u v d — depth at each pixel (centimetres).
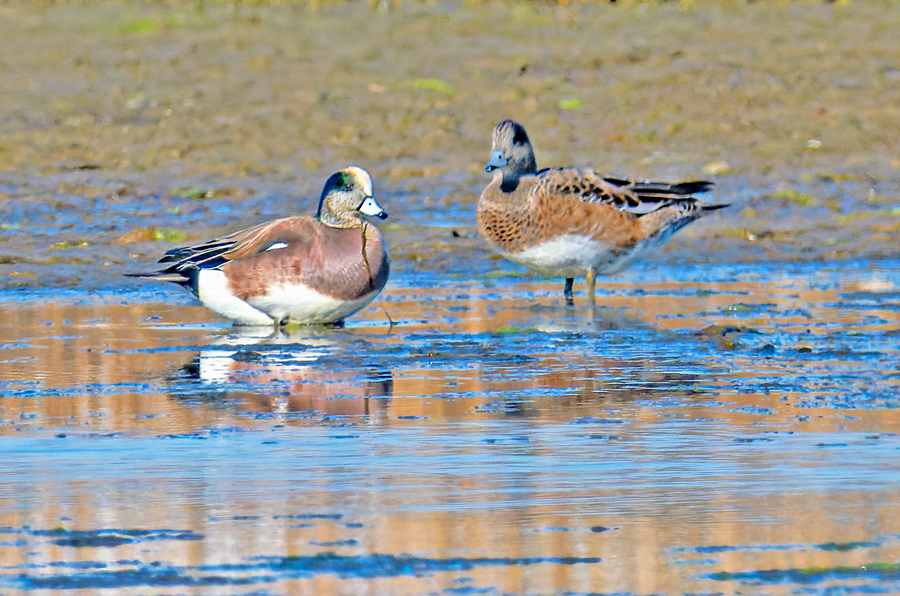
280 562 640
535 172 1471
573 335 1234
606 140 2422
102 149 2341
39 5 3509
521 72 2844
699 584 611
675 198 1447
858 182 2145
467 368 1098
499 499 734
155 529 688
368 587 608
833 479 766
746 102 2627
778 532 677
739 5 3528
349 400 984
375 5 3478
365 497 740
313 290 1261
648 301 1414
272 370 1091
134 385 1036
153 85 2766
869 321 1288
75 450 840
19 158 2277
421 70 2861
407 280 1553
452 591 603
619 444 848
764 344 1181
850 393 991
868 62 2914
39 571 630
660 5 3516
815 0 3591
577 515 707
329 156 2314
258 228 1298
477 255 1686
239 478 776
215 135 2433
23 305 1402
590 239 1416
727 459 811
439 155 2327
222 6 3478
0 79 2808
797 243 1761
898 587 608
